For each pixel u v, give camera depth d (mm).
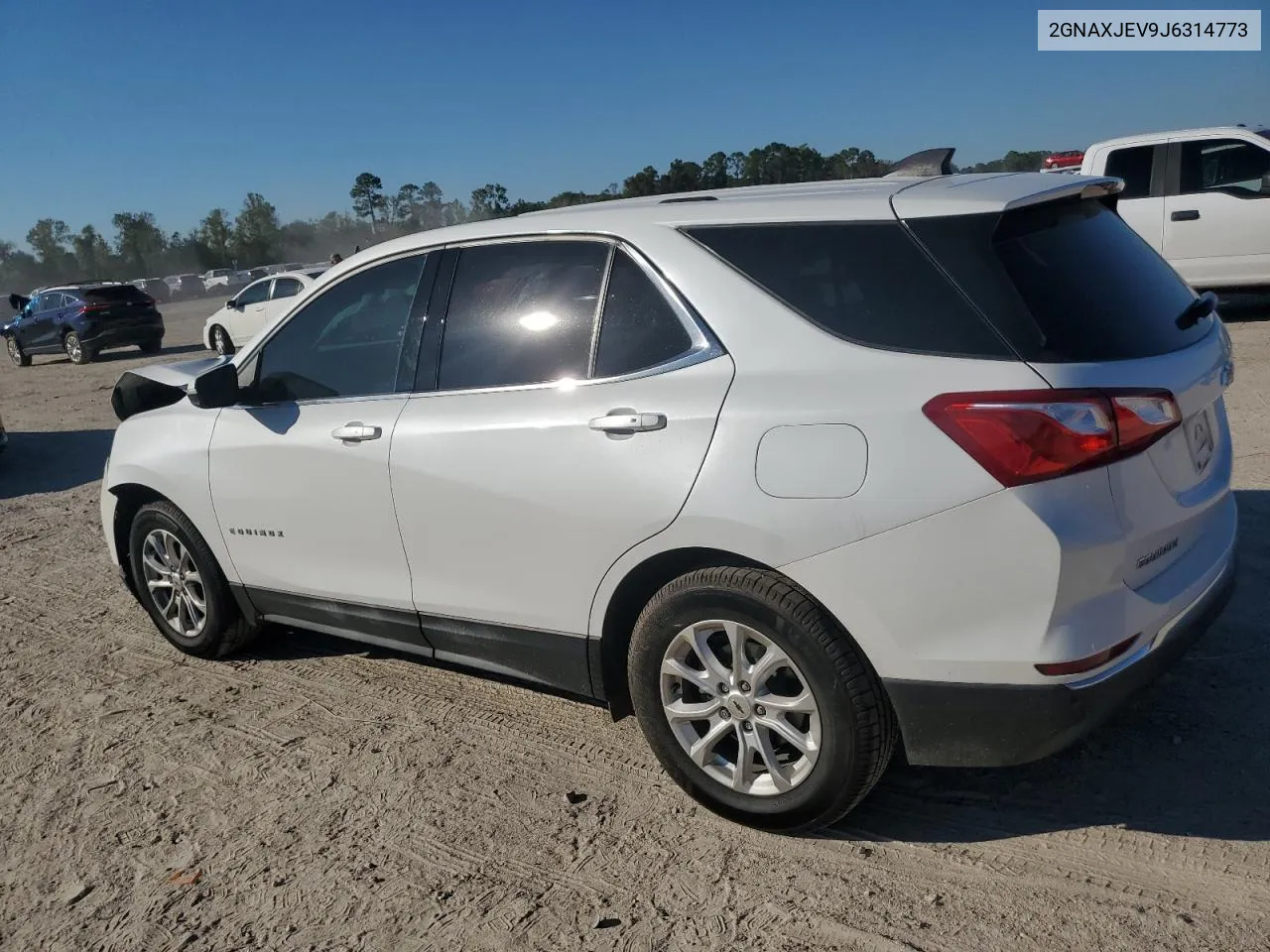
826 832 3145
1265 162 10812
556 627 3461
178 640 4934
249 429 4270
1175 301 3123
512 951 2766
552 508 3311
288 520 4184
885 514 2715
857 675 2846
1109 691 2713
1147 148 11391
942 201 2871
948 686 2744
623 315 3273
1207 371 2992
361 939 2871
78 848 3443
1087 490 2615
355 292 4039
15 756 4117
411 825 3389
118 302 21938
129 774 3898
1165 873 2809
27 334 22547
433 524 3670
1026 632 2639
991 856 2957
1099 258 3004
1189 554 3021
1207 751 3342
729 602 2980
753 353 2992
